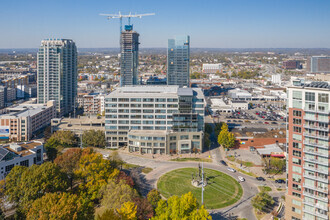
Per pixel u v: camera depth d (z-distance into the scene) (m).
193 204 122.75
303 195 131.12
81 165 163.00
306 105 127.50
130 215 108.81
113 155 199.50
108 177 158.62
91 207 127.00
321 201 126.62
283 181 187.75
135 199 134.38
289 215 137.00
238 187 180.88
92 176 156.62
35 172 139.12
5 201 135.25
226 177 195.12
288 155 135.25
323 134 124.62
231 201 163.88
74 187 165.12
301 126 130.00
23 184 133.75
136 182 179.88
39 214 109.62
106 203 130.38
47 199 115.88
